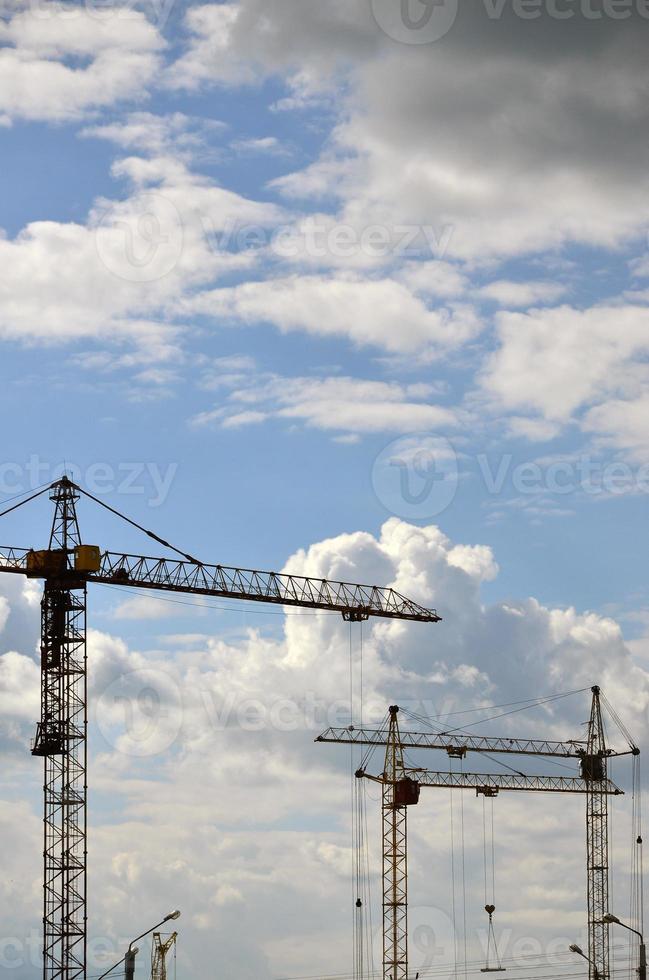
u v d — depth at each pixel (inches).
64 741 6924.2
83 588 7076.8
